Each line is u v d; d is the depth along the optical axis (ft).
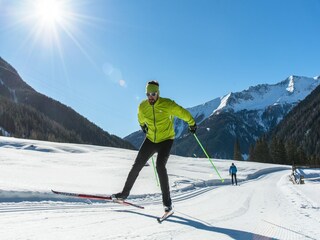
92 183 47.47
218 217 20.58
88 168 77.46
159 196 41.81
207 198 39.88
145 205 28.37
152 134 16.55
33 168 63.98
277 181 105.60
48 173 56.65
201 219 18.98
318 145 459.32
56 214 18.54
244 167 159.33
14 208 22.09
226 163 169.48
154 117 16.14
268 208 28.96
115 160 122.93
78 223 15.38
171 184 61.31
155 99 15.94
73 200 31.12
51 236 12.21
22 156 98.99
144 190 46.01
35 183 40.01
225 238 13.43
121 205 27.17
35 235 12.27
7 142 162.71
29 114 514.27
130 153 177.99
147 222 16.48
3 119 444.14
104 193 36.83
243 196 43.88
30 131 464.24
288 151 314.14
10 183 36.11
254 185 79.20
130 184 17.10
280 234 15.42
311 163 311.27
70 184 43.21
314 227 18.24
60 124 599.57
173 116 16.69
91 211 20.66
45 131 495.41
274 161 315.37
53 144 184.44
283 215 23.88
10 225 14.24
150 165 112.27
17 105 527.81
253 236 14.35
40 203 26.96
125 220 16.87
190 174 94.43
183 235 13.56
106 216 18.19
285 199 40.06
